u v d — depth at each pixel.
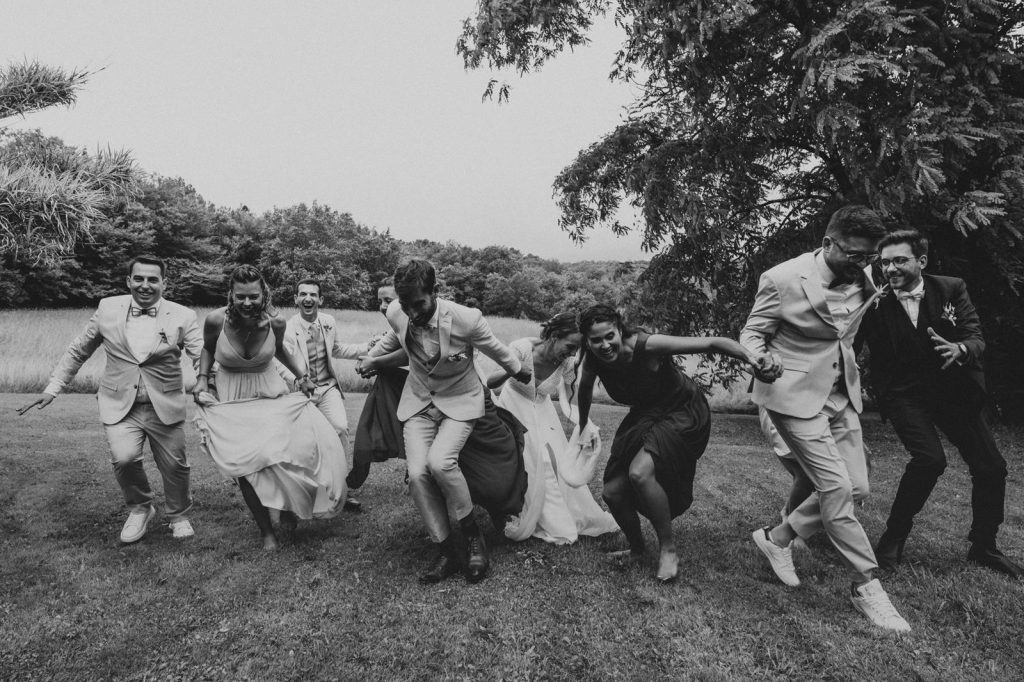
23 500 4.84
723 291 11.11
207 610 3.09
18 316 28.86
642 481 3.29
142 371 3.87
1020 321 9.64
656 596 3.21
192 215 54.84
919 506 3.54
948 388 3.60
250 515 4.59
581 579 3.43
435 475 3.38
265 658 2.68
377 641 2.81
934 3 7.91
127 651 2.74
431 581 3.39
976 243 8.59
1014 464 6.77
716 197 9.80
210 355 3.90
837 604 3.14
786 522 3.38
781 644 2.77
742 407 14.05
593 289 84.62
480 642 2.79
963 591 3.23
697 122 10.52
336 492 4.13
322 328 5.00
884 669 2.59
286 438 3.86
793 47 8.78
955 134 7.29
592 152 11.99
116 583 3.37
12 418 8.42
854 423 3.39
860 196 8.77
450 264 82.31
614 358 3.30
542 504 4.00
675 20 8.41
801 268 3.16
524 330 35.84
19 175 2.68
